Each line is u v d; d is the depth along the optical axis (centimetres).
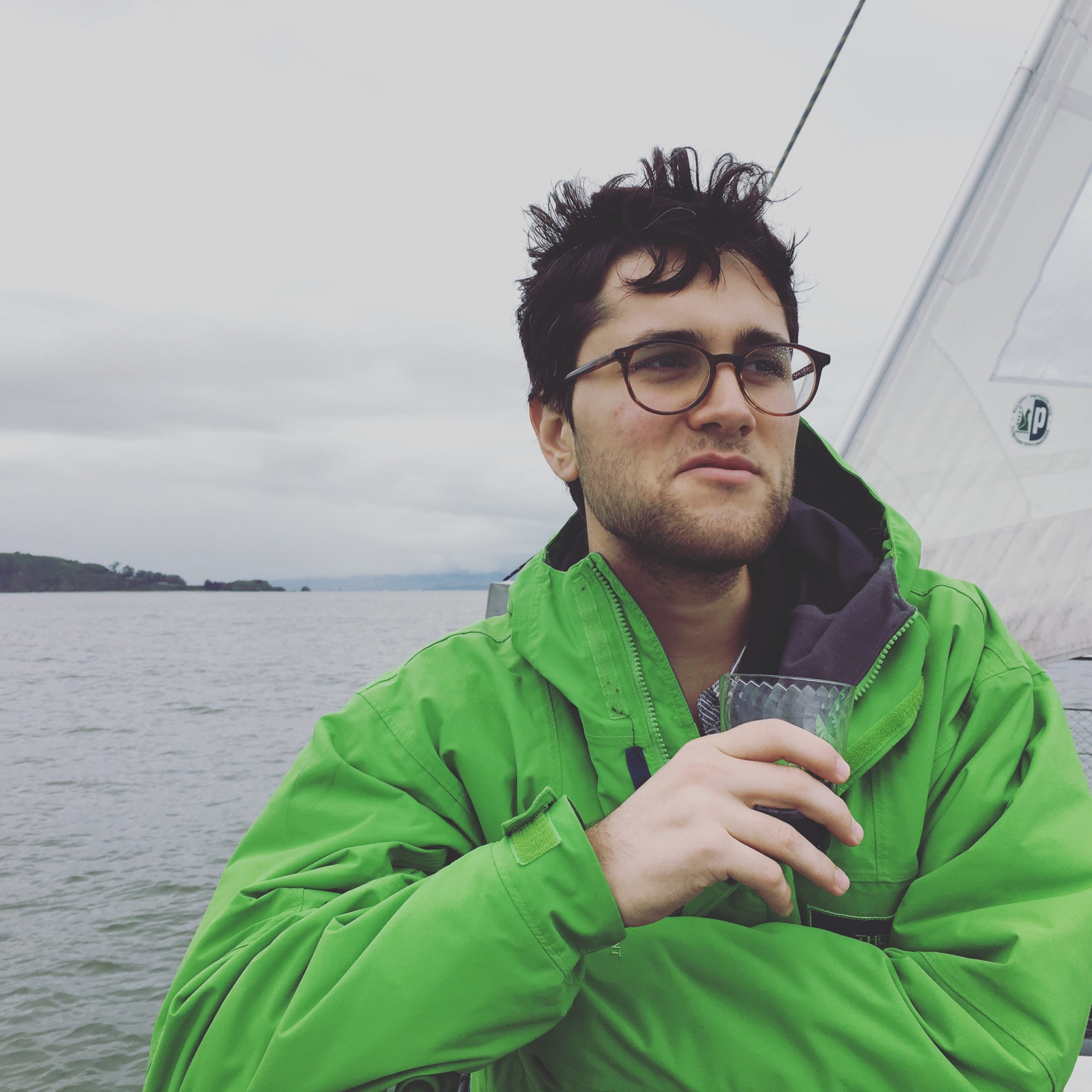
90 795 1477
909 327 283
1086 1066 135
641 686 106
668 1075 89
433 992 82
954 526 288
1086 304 285
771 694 93
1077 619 292
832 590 117
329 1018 82
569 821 86
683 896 83
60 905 942
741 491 100
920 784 102
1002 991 86
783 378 106
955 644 110
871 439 288
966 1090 83
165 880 1026
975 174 278
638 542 104
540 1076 98
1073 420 290
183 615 12762
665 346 103
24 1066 628
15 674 3847
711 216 105
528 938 82
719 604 112
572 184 114
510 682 114
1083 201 279
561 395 119
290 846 108
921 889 97
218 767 1697
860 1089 85
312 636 7050
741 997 90
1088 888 91
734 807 84
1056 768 100
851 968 91
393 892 96
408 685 117
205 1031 90
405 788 110
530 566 124
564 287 113
